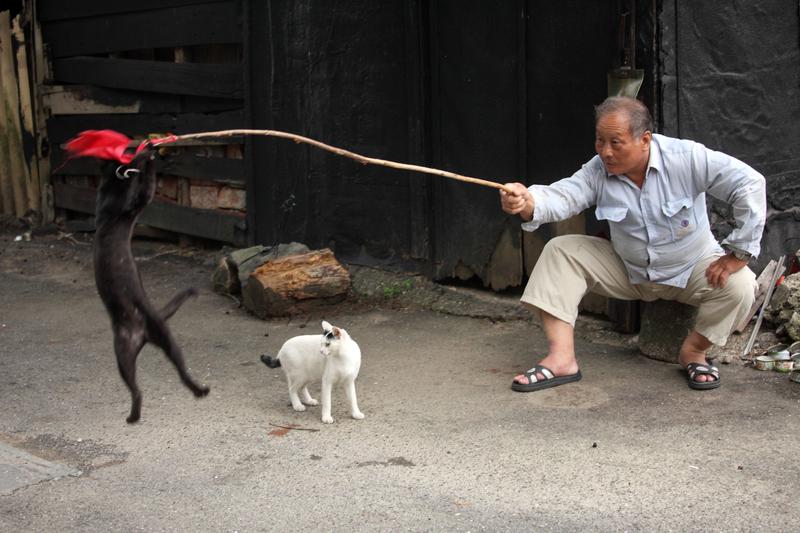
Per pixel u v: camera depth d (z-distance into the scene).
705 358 5.12
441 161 6.72
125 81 8.94
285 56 7.50
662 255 4.78
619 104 4.54
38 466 4.09
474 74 6.38
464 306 6.52
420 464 4.05
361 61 7.01
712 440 4.19
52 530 3.54
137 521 3.60
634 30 5.39
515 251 6.38
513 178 6.28
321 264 6.63
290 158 7.64
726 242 4.59
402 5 6.67
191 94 8.37
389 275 7.11
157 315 3.38
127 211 3.29
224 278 7.28
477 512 3.60
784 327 5.41
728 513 3.53
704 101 5.55
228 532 3.50
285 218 7.77
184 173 8.66
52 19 9.61
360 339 6.03
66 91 9.60
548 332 5.04
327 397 4.54
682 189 4.66
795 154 6.05
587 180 4.87
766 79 5.81
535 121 6.08
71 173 9.78
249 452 4.23
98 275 3.29
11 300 7.32
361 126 7.11
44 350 5.91
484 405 4.73
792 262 6.04
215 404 4.87
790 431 4.25
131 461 4.16
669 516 3.52
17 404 4.93
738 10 5.60
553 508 3.62
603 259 5.01
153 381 5.27
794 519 3.47
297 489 3.84
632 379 5.02
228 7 7.93
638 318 5.70
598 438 4.26
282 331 6.27
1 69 10.15
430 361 5.52
